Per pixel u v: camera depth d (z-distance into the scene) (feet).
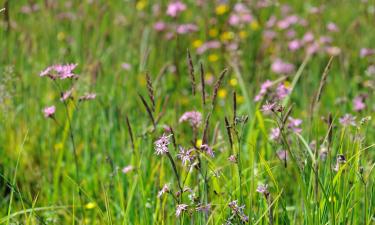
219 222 11.71
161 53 25.12
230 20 27.35
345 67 24.13
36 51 22.84
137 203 14.23
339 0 33.27
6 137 18.81
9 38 23.09
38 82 20.81
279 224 12.24
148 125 17.35
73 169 17.63
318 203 11.44
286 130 13.82
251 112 17.85
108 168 16.96
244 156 16.24
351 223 11.59
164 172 14.46
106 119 18.58
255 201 13.05
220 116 19.52
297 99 22.53
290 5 33.37
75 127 18.45
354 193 12.21
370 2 32.24
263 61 24.88
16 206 15.62
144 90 20.38
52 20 26.20
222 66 24.20
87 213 15.72
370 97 19.70
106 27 27.32
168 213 12.77
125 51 24.62
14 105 19.40
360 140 12.12
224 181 13.41
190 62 12.17
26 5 28.22
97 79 19.36
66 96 13.64
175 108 16.62
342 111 19.75
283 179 15.35
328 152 11.93
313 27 30.83
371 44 27.40
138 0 29.96
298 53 26.61
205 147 11.01
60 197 16.52
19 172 17.57
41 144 18.89
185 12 30.04
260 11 30.55
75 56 23.38
